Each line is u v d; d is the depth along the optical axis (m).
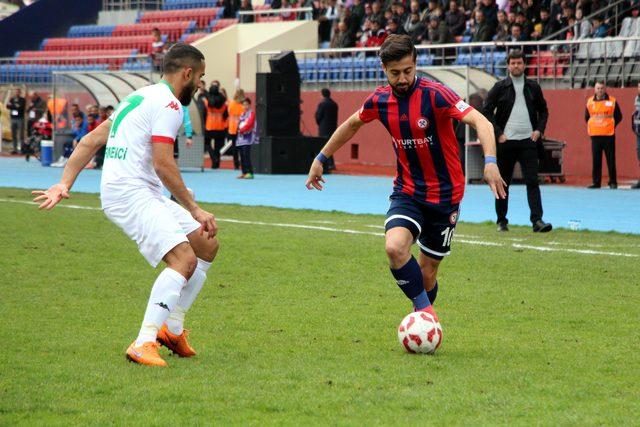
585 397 15.06
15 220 41.12
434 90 18.42
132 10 121.25
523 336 19.77
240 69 96.88
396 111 18.70
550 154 63.12
